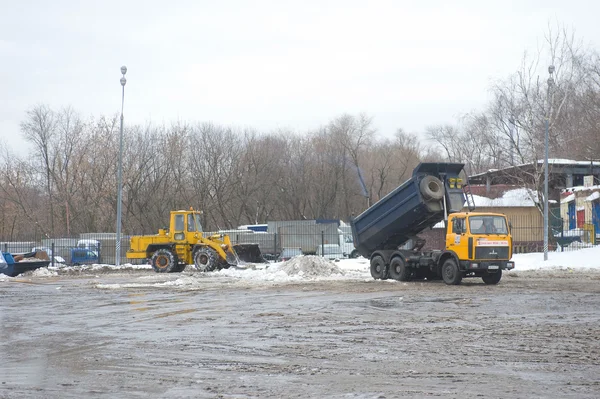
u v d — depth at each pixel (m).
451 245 24.28
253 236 45.53
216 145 71.25
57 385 9.31
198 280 28.20
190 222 34.94
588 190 44.00
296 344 12.30
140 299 20.95
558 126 50.28
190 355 11.36
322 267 29.38
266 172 71.56
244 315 16.67
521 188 49.41
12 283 28.67
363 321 15.23
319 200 72.81
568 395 8.32
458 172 25.81
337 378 9.44
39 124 64.44
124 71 38.62
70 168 64.31
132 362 10.84
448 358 10.78
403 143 78.31
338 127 73.81
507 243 23.86
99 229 64.12
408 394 8.47
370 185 73.75
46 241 46.22
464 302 18.81
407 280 26.09
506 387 8.77
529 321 14.88
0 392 8.94
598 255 33.91
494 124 62.66
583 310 16.80
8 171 65.44
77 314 17.41
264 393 8.62
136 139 67.19
